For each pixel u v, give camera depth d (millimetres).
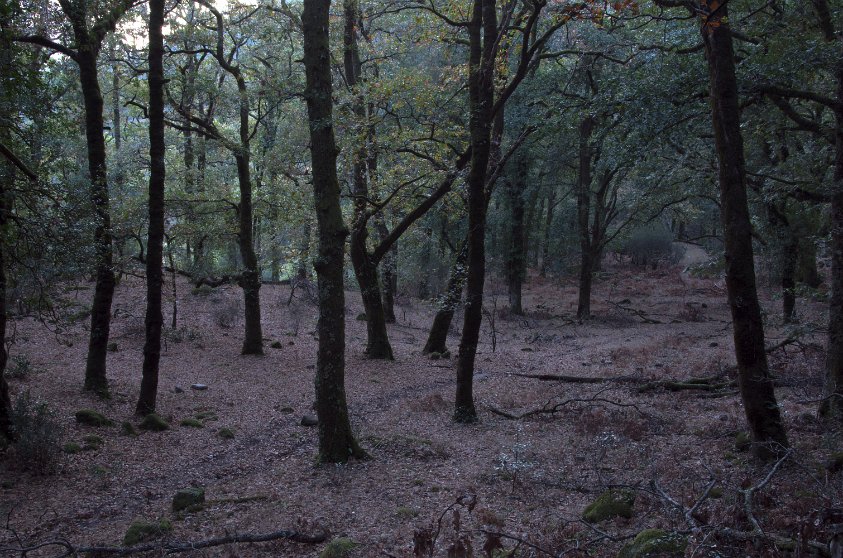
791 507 6477
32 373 15469
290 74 20031
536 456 10414
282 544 7203
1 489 9164
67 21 13055
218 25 18797
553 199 45156
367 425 13219
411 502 8492
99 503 8906
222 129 28719
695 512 6055
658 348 21922
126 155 26391
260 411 14703
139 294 26891
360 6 20766
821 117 15703
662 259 46688
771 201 15781
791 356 16328
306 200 20734
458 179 17641
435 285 33438
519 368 20125
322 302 10508
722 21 8250
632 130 11992
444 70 17891
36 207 10750
